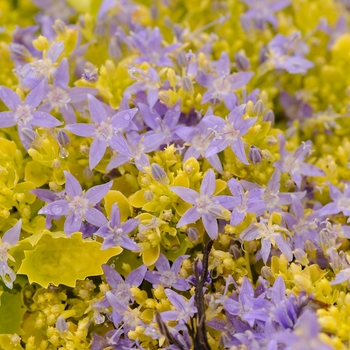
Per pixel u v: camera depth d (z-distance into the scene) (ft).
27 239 1.95
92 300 1.95
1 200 1.97
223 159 2.05
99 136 1.96
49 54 2.02
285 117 2.20
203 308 1.89
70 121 2.02
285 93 2.19
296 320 1.87
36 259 1.96
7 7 2.30
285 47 2.16
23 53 2.09
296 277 1.90
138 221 1.94
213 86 2.05
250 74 2.06
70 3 2.28
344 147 2.10
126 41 2.11
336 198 2.01
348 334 1.86
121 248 1.94
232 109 2.03
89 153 1.97
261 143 2.03
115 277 1.95
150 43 2.09
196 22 2.28
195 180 1.97
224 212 1.93
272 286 1.93
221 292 1.95
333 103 2.20
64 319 1.94
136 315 1.93
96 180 2.03
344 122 2.17
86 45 2.12
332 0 2.33
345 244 2.02
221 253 1.95
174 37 2.13
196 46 2.15
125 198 1.97
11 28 2.29
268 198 2.00
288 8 2.32
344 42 2.19
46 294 1.96
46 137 2.00
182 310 1.90
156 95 2.02
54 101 2.02
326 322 1.85
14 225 1.95
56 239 1.96
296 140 2.12
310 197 2.07
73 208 1.94
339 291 1.95
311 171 2.04
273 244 1.94
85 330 1.94
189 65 2.06
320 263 2.00
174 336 1.89
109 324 1.98
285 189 2.04
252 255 2.00
